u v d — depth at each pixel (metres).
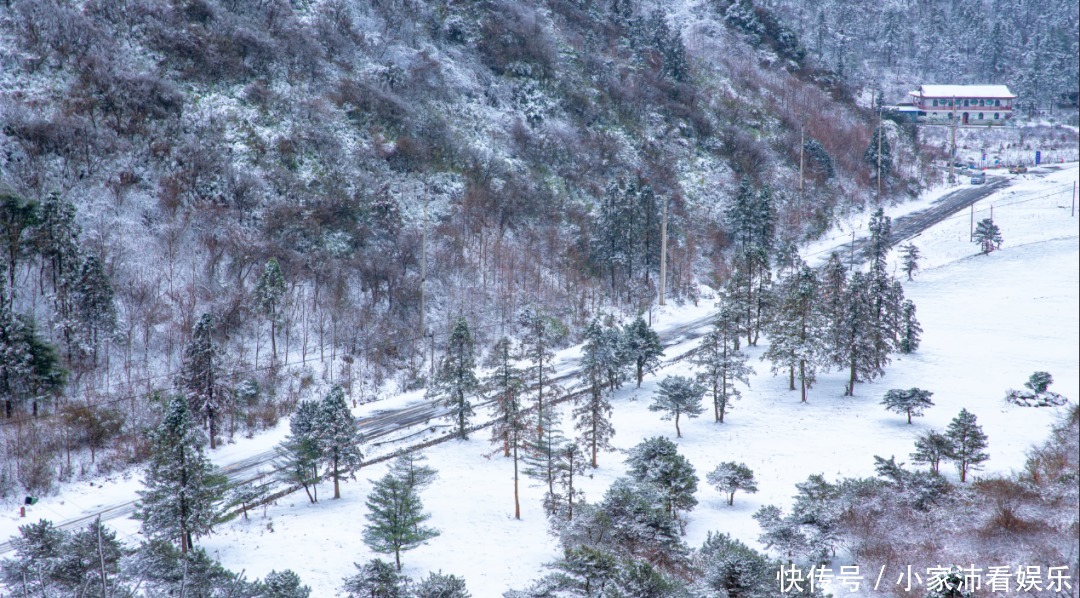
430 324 78.06
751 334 83.44
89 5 86.19
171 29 90.56
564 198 103.81
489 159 101.31
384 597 32.50
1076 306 86.88
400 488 40.19
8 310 54.31
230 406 59.31
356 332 73.00
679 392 60.59
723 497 49.03
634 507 38.44
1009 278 101.00
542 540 42.75
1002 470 46.50
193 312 66.88
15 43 78.12
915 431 58.59
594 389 56.25
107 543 32.88
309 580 37.12
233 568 38.31
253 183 78.69
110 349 61.97
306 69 98.25
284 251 75.00
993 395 64.19
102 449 53.88
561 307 86.62
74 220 63.56
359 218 82.88
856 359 68.88
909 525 34.88
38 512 46.12
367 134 95.00
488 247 90.25
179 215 74.12
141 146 76.88
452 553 40.56
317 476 49.84
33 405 54.84
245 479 51.78
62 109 74.75
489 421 64.06
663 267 94.31
